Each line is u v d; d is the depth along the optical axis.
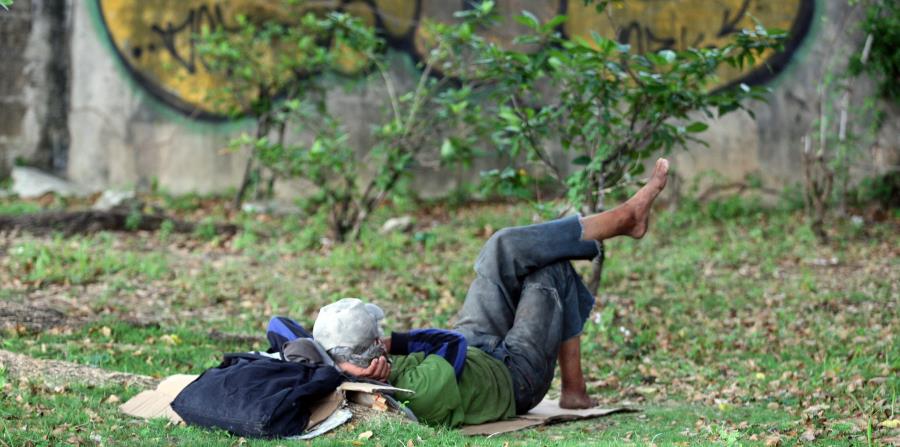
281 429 5.95
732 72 23.42
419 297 13.16
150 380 7.58
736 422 7.24
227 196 24.19
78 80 25.03
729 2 23.50
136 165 24.80
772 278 14.62
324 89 22.17
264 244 17.20
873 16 21.14
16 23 24.83
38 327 9.65
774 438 6.32
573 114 10.81
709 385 9.05
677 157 23.34
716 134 23.45
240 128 24.48
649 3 23.61
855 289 13.62
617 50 9.88
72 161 25.06
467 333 7.36
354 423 6.14
